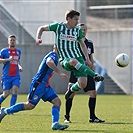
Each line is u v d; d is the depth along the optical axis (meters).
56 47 26.47
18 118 33.94
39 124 29.56
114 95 75.25
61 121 31.89
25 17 84.50
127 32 79.62
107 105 50.34
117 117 35.56
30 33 77.38
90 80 31.45
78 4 80.94
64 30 26.20
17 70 37.47
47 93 25.66
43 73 25.22
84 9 80.75
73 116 36.06
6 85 37.03
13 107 25.97
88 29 87.25
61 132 24.84
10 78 37.12
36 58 74.19
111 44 80.44
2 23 76.31
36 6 84.19
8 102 53.88
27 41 76.69
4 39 74.94
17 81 37.31
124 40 79.81
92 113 31.48
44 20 83.75
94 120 31.42
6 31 75.94
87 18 88.69
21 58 73.88
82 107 46.34
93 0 89.62
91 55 32.41
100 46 80.88
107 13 87.50
